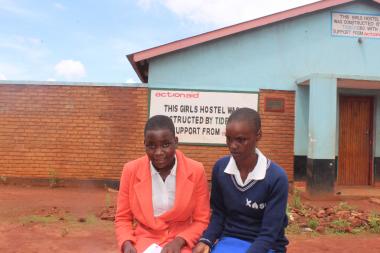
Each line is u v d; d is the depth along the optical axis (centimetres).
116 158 1109
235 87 1155
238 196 302
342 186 1195
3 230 635
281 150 1130
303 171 1146
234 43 1155
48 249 543
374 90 1203
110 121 1110
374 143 1205
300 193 1066
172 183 311
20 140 1112
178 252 287
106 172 1110
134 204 312
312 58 1176
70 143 1111
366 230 690
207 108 1116
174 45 1118
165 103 1112
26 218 716
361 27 1193
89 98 1109
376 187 1193
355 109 1212
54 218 723
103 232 637
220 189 316
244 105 1122
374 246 591
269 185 294
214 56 1150
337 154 1200
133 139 1109
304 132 1155
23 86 1109
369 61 1195
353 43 1191
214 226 314
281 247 307
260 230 296
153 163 308
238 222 308
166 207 310
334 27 1183
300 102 1161
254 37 1159
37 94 1109
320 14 1179
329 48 1182
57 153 1111
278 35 1165
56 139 1112
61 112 1109
